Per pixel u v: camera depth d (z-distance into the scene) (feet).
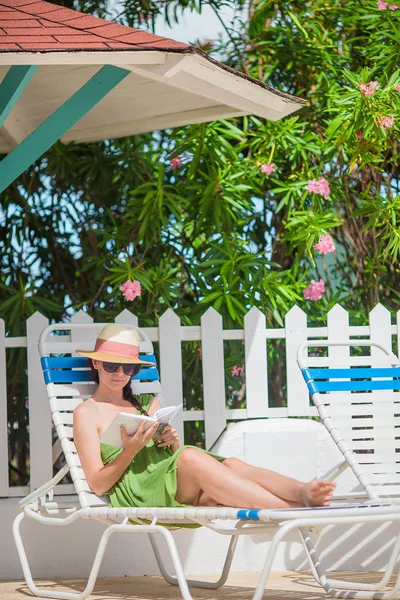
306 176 25.00
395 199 24.31
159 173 24.21
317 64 26.04
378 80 25.31
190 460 15.15
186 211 25.27
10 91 17.11
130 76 20.04
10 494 19.75
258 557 19.94
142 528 14.53
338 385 18.34
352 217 24.72
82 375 17.90
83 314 20.02
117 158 26.04
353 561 20.12
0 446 19.75
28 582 16.99
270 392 25.34
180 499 15.55
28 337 19.89
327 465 20.47
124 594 17.02
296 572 19.77
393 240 23.79
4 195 26.71
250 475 15.26
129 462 15.46
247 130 25.85
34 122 22.97
